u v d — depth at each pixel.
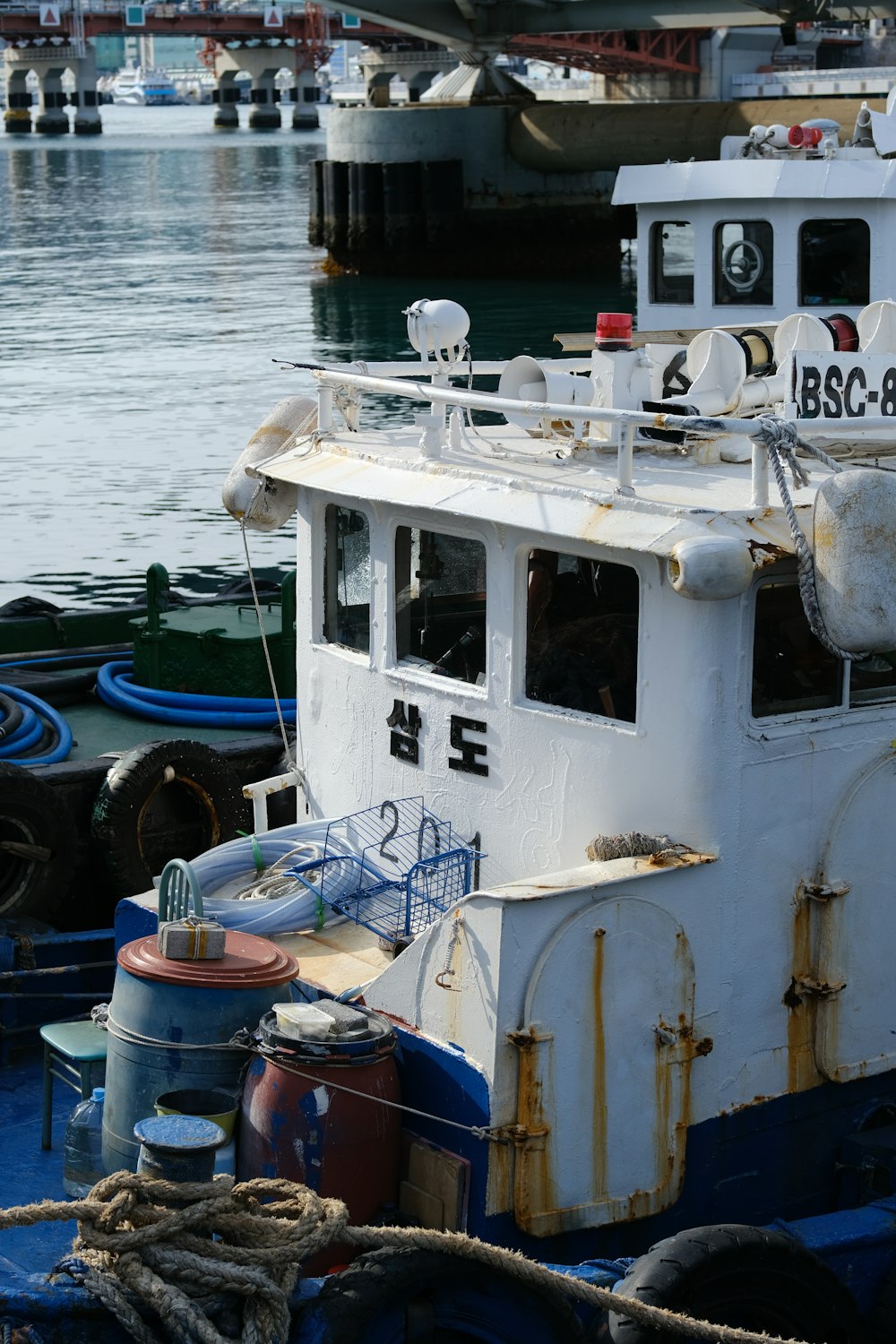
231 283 62.25
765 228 16.11
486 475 7.35
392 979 6.87
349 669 8.13
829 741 6.96
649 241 17.03
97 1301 5.62
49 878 10.31
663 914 6.65
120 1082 6.87
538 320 49.00
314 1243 5.76
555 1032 6.48
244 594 15.04
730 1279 6.38
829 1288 6.57
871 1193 7.17
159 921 7.50
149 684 13.20
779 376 8.45
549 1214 6.53
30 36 190.12
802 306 16.20
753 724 6.76
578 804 7.12
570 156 62.12
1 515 27.81
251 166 132.12
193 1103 6.70
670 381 8.62
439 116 63.72
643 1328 6.14
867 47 127.31
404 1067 6.78
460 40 67.94
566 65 103.25
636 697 6.85
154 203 97.31
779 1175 7.19
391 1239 5.85
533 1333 6.12
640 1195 6.75
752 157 16.69
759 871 6.87
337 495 8.03
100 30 183.12
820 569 6.38
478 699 7.44
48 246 75.69
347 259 65.44
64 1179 7.40
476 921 6.46
